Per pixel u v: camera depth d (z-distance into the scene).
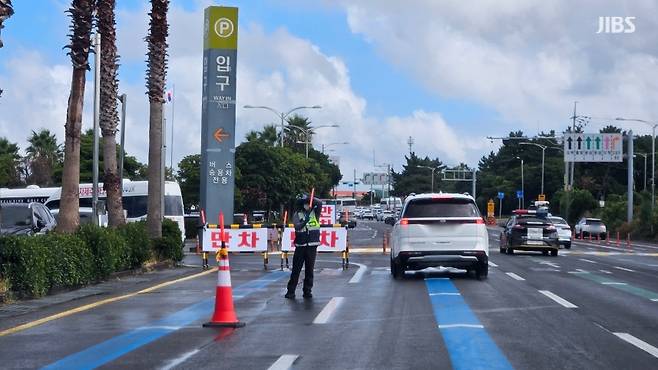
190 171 67.06
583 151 86.50
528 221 41.25
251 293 20.47
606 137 86.00
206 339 13.36
